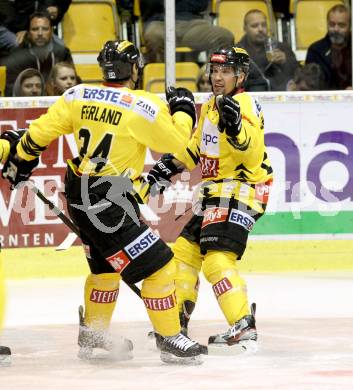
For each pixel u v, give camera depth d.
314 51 23.14
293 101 20.59
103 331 13.09
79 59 24.27
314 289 18.67
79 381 11.55
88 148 12.30
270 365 12.38
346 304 17.19
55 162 20.03
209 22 23.61
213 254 13.35
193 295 13.82
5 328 15.24
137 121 12.16
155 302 12.46
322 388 10.96
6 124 19.95
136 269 12.30
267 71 22.86
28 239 20.11
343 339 14.16
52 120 12.45
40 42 22.25
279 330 14.88
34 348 13.74
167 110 12.30
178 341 12.48
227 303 13.25
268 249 20.66
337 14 22.98
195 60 23.20
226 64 13.42
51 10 23.38
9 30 22.53
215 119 13.45
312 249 20.77
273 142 20.59
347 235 20.83
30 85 21.69
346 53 23.12
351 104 20.69
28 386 11.27
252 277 20.02
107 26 24.55
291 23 25.22
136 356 13.21
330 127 20.69
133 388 11.10
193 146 13.88
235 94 13.54
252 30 22.89
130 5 24.67
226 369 12.18
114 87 12.38
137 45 24.59
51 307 17.02
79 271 20.31
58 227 20.20
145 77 23.05
